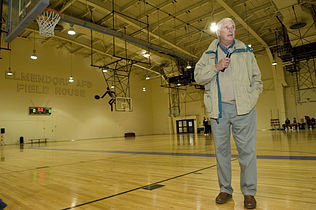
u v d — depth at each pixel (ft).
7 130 45.88
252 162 5.45
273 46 48.06
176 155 16.11
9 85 46.91
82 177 10.07
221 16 38.96
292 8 29.66
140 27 38.73
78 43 46.93
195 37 46.06
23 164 15.64
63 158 18.10
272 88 52.80
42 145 38.47
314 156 12.14
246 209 5.20
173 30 42.98
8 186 8.99
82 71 58.70
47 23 19.89
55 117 52.75
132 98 70.33
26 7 10.65
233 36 5.63
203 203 5.77
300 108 50.11
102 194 7.14
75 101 56.54
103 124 61.41
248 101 5.36
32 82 50.03
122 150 22.43
